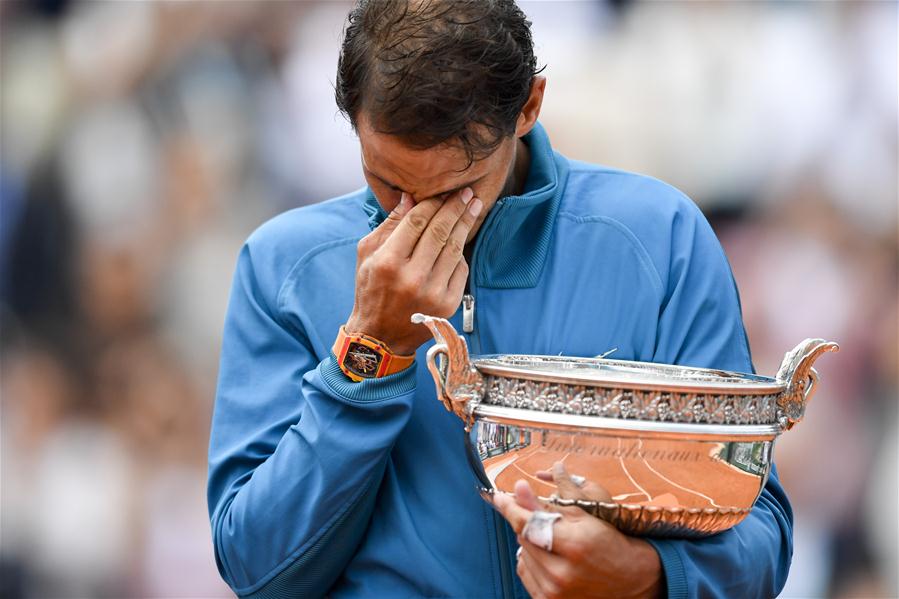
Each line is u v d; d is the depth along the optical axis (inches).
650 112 621.6
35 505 642.2
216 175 649.6
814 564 582.2
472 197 202.8
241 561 212.1
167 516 641.6
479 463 186.2
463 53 186.4
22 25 660.7
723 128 616.7
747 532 205.0
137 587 633.6
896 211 598.2
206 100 650.2
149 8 655.1
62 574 636.7
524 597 213.2
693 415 174.7
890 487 582.6
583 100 622.8
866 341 593.3
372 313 201.8
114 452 647.8
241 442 222.8
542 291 223.0
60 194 656.4
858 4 609.0
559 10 626.2
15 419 650.2
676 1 619.5
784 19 615.2
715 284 221.9
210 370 650.2
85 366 653.9
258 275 231.9
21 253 655.8
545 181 224.4
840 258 601.0
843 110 607.8
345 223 232.8
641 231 224.8
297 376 224.4
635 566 183.5
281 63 647.1
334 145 643.5
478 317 220.7
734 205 615.5
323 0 646.5
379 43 190.1
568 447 175.8
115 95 657.0
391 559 213.6
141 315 654.5
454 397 183.3
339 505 205.6
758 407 180.5
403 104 184.1
